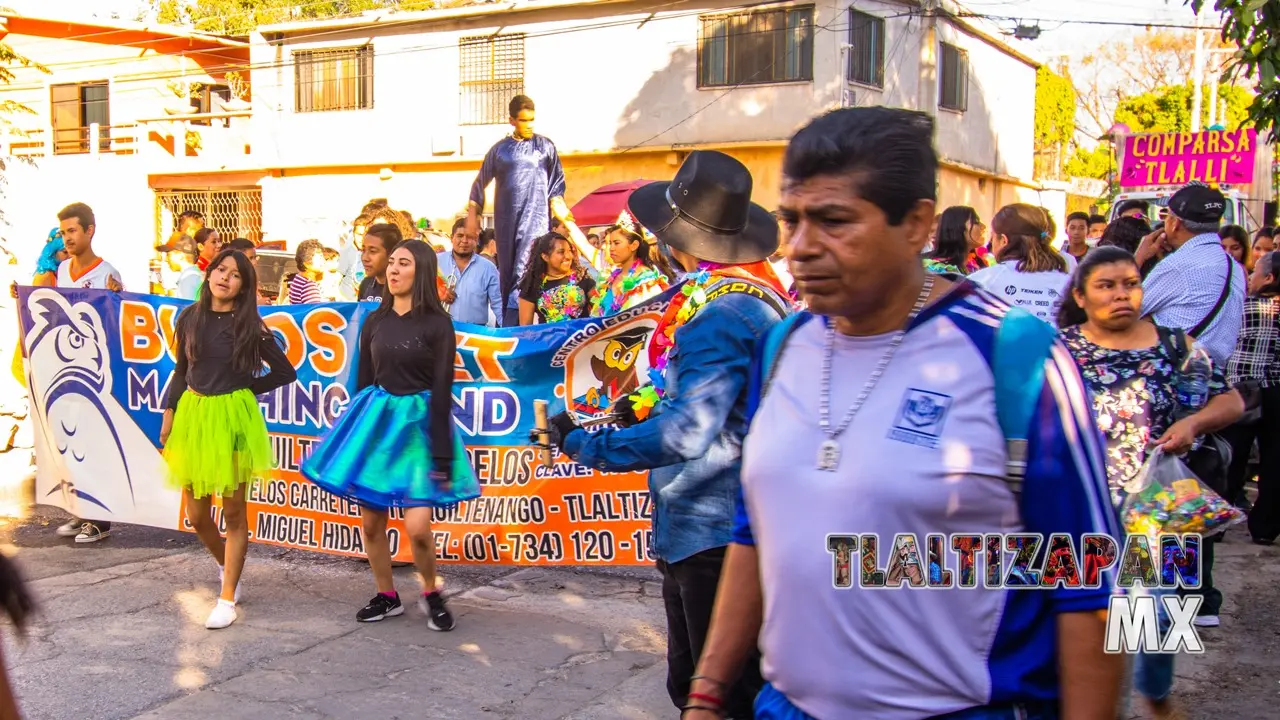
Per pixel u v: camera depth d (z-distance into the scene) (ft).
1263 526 22.91
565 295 25.99
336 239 82.53
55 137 95.81
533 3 73.87
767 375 6.74
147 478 22.09
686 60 70.90
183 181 88.22
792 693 6.38
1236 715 14.26
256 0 99.40
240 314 17.78
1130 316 13.44
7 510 25.30
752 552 7.00
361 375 17.71
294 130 83.41
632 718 14.06
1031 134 96.02
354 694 14.76
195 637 16.93
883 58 70.64
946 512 5.82
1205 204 16.78
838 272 5.96
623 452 9.66
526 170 26.40
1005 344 5.90
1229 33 20.89
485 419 19.67
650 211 11.60
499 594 19.36
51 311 22.54
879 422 5.99
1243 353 22.44
